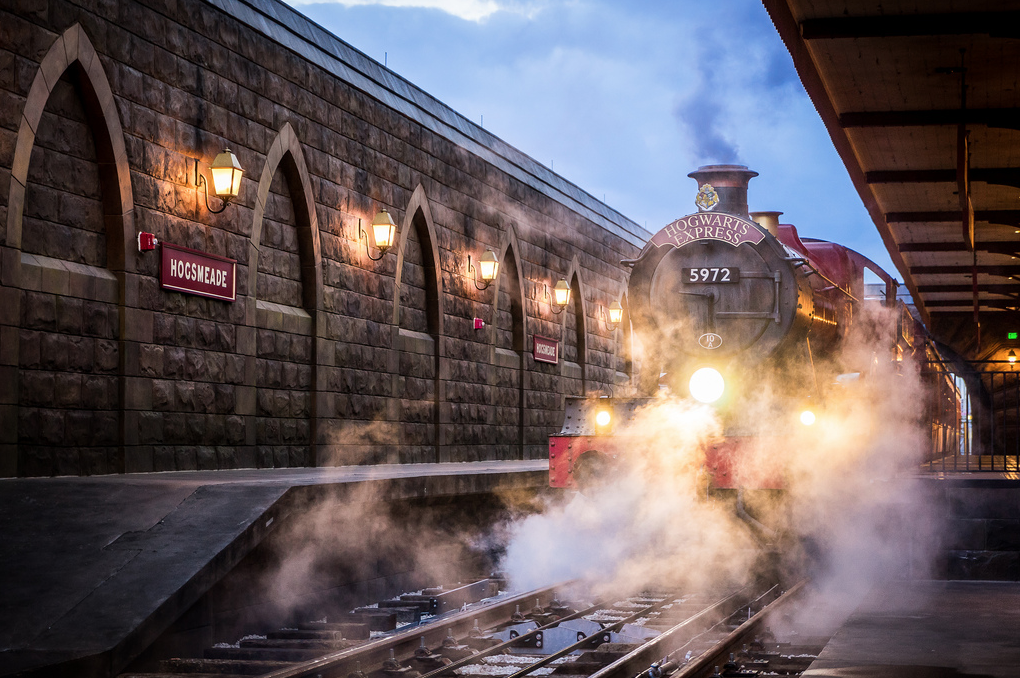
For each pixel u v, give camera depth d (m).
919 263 22.20
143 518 8.16
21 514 8.17
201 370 12.45
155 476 10.85
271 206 14.20
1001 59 11.09
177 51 12.12
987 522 11.60
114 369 11.20
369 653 7.42
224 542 7.66
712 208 12.58
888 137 13.70
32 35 10.02
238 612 8.35
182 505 8.47
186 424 12.20
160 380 11.78
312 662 6.93
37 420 10.19
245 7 13.59
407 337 17.62
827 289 13.39
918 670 6.10
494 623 9.45
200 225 12.48
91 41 10.82
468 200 19.94
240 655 7.66
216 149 12.78
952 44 10.69
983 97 12.38
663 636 8.20
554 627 9.37
